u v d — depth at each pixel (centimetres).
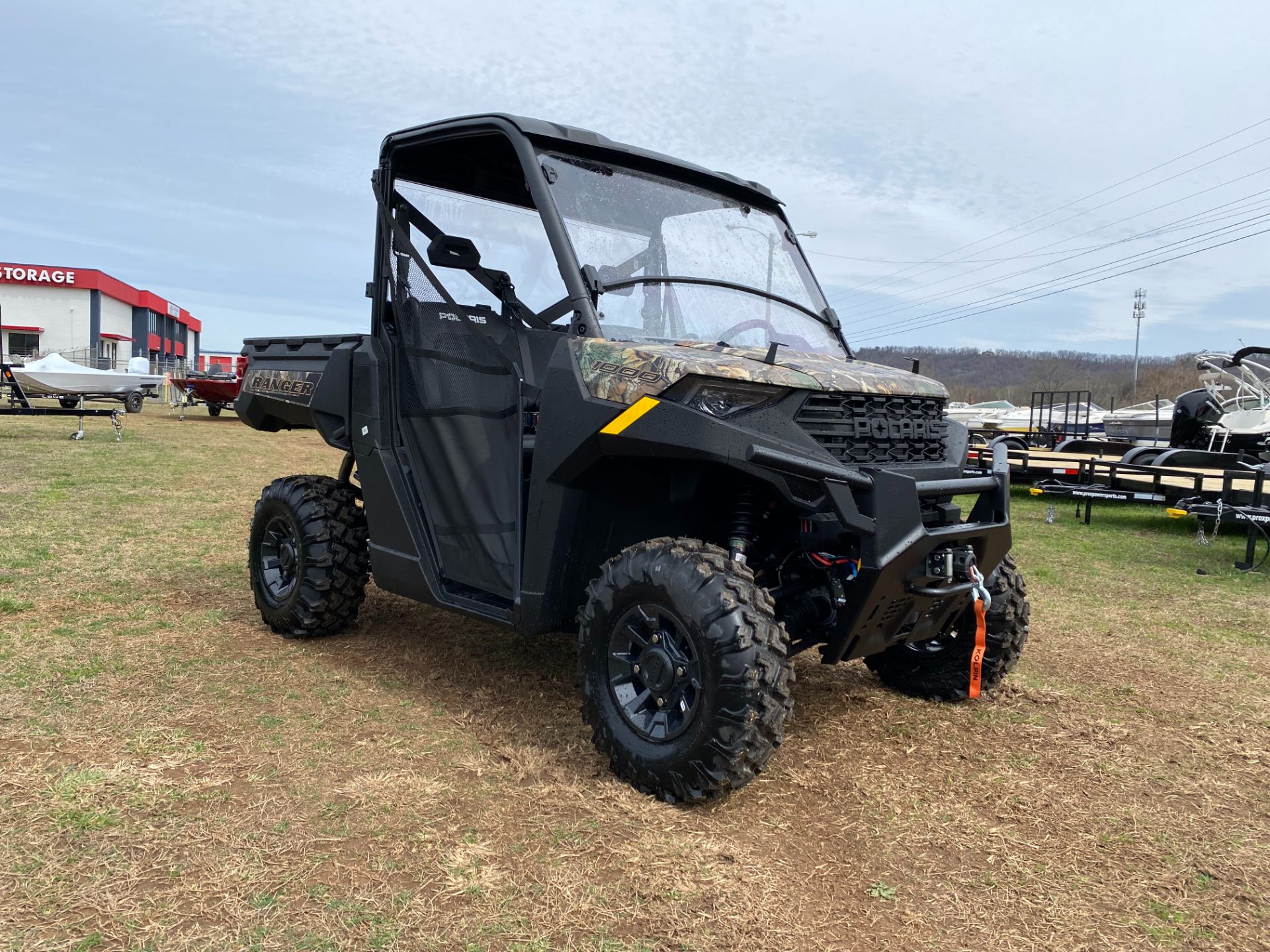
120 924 185
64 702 310
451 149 349
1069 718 340
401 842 224
